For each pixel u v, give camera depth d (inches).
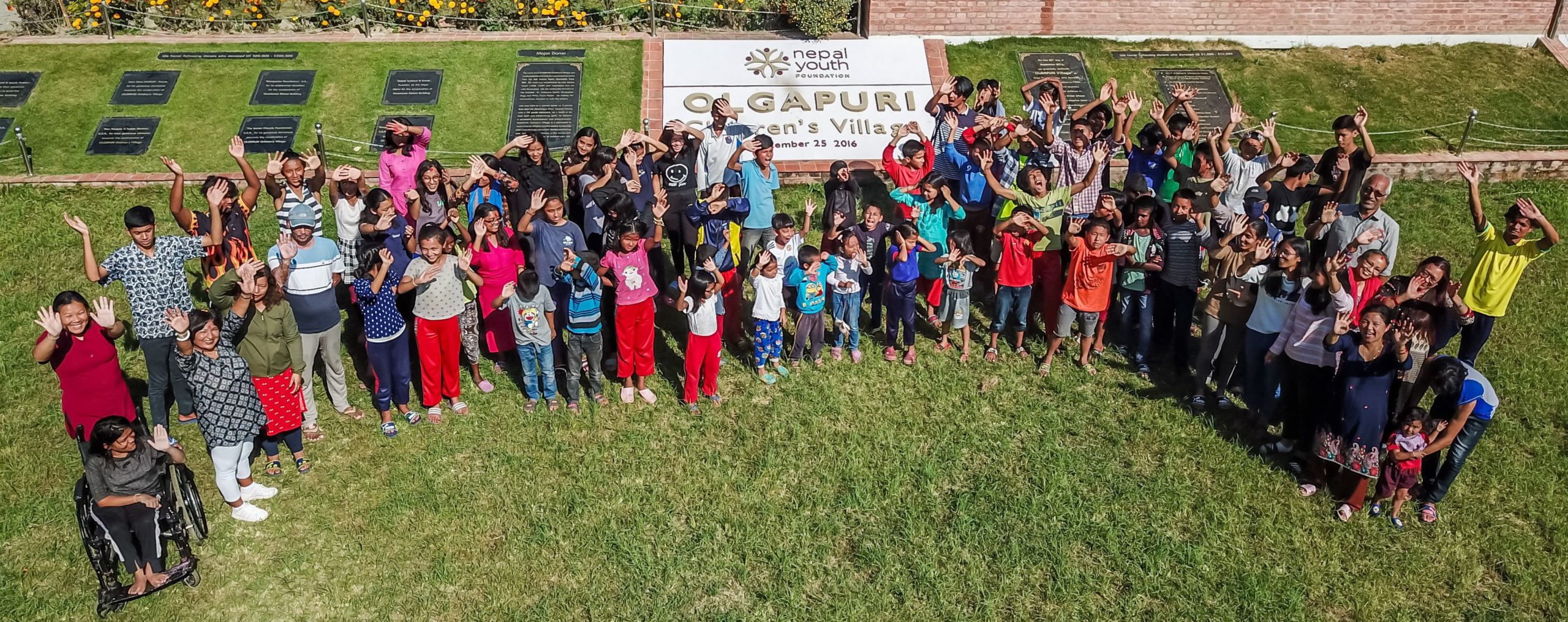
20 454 374.3
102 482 311.6
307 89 571.5
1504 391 425.1
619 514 363.6
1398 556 356.5
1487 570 355.6
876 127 576.4
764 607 337.1
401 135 427.2
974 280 486.0
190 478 339.9
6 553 342.3
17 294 447.8
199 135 545.3
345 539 353.7
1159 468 386.9
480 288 401.4
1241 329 398.3
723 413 407.8
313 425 386.6
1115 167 542.0
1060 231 422.6
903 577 345.7
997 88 478.0
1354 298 376.8
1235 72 622.8
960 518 362.9
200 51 586.9
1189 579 346.6
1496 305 409.7
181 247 376.2
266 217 497.7
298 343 360.2
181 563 336.5
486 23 619.5
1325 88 615.8
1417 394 359.9
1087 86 609.9
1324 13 639.1
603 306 425.7
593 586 340.2
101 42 589.9
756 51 610.5
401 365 385.4
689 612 334.3
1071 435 402.3
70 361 347.6
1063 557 351.9
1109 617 338.3
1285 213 440.5
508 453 384.5
